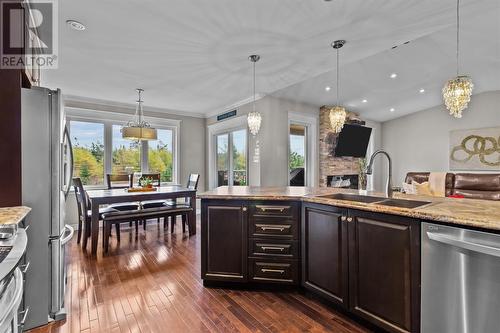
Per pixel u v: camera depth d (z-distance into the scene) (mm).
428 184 4133
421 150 7008
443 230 1355
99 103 4887
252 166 4902
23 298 1648
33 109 1814
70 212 4582
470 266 1268
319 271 2070
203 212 2439
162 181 5734
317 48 2895
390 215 1595
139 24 2309
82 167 4773
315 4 2102
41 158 1840
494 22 2916
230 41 2676
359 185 6605
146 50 2824
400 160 7461
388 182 2113
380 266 1650
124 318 1902
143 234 4211
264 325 1821
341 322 1855
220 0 2012
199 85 4078
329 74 4203
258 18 2275
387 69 4180
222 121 5711
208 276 2406
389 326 1598
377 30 2557
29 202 1796
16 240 1265
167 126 5793
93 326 1810
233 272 2363
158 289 2354
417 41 3373
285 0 2037
